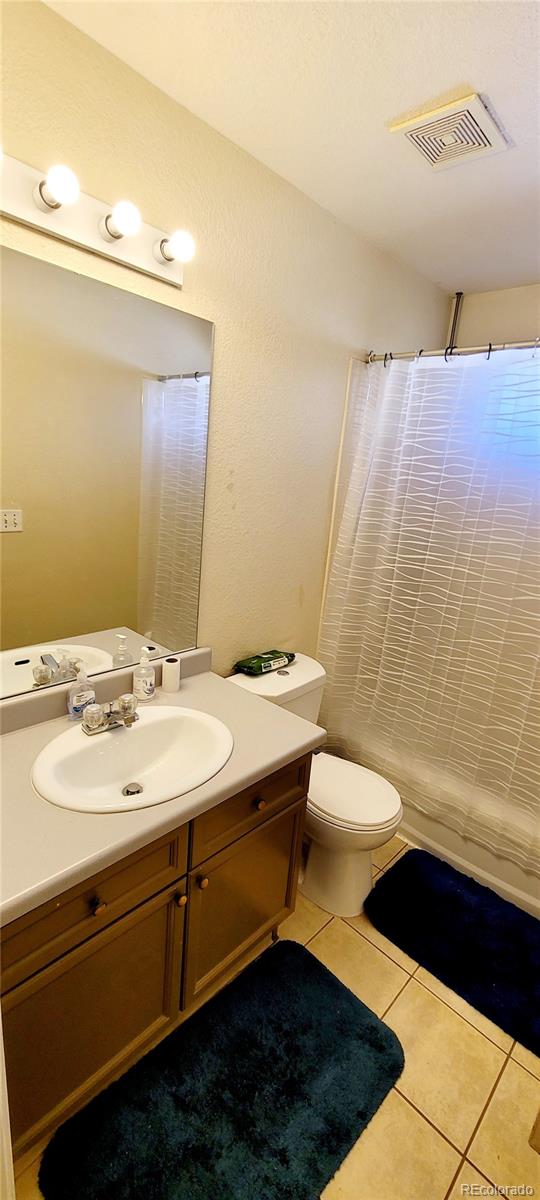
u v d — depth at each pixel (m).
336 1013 1.41
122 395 1.29
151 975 1.12
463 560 1.90
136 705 1.34
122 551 1.40
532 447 1.69
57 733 1.22
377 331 2.04
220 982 1.38
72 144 1.06
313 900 1.79
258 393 1.64
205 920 1.22
